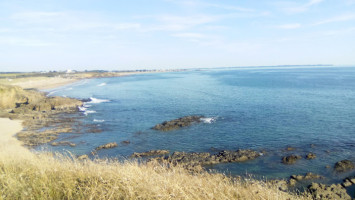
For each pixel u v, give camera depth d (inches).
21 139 1315.2
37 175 245.0
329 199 609.0
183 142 1192.2
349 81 4183.1
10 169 267.1
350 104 1990.7
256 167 885.8
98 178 239.8
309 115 1627.7
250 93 2910.9
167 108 2106.3
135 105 2346.2
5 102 2306.8
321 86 3469.5
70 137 1349.7
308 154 961.5
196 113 1839.3
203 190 231.5
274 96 2588.6
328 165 874.1
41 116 1910.7
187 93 3132.4
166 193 213.2
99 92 3767.2
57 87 4953.3
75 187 227.0
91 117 1857.8
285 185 736.3
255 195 244.2
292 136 1205.1
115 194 211.8
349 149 1011.3
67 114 1998.0
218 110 1910.7
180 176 282.5
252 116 1660.9
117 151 1109.7
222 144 1138.7
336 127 1325.0
